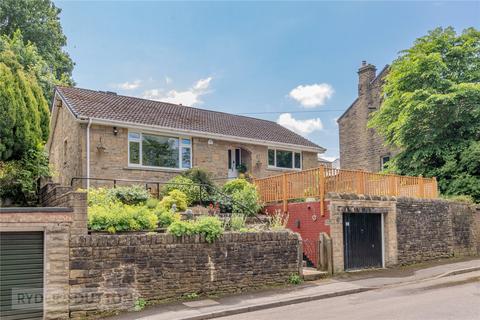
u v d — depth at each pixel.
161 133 21.14
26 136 13.76
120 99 23.83
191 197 17.45
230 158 24.67
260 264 12.70
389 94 26.45
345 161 34.88
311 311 9.95
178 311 10.07
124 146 19.84
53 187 12.62
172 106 26.09
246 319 9.44
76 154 19.19
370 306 10.10
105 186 18.61
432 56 22.91
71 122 20.27
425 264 16.98
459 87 22.00
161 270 10.99
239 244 12.37
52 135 24.06
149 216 12.34
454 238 19.11
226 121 26.81
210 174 20.36
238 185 18.72
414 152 23.88
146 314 9.91
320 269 14.67
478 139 22.83
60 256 9.80
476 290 11.53
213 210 16.30
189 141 22.23
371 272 15.19
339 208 15.17
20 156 14.09
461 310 9.16
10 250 9.45
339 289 12.31
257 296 11.55
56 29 35.59
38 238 9.77
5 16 32.41
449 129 23.30
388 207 16.56
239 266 12.28
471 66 23.89
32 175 14.16
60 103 22.09
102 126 19.34
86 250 10.09
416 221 17.59
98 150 19.08
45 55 33.34
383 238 16.41
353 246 15.49
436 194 19.31
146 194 15.73
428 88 23.02
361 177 16.38
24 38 32.94
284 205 16.89
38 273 9.66
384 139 29.80
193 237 11.56
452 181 22.14
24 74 15.02
